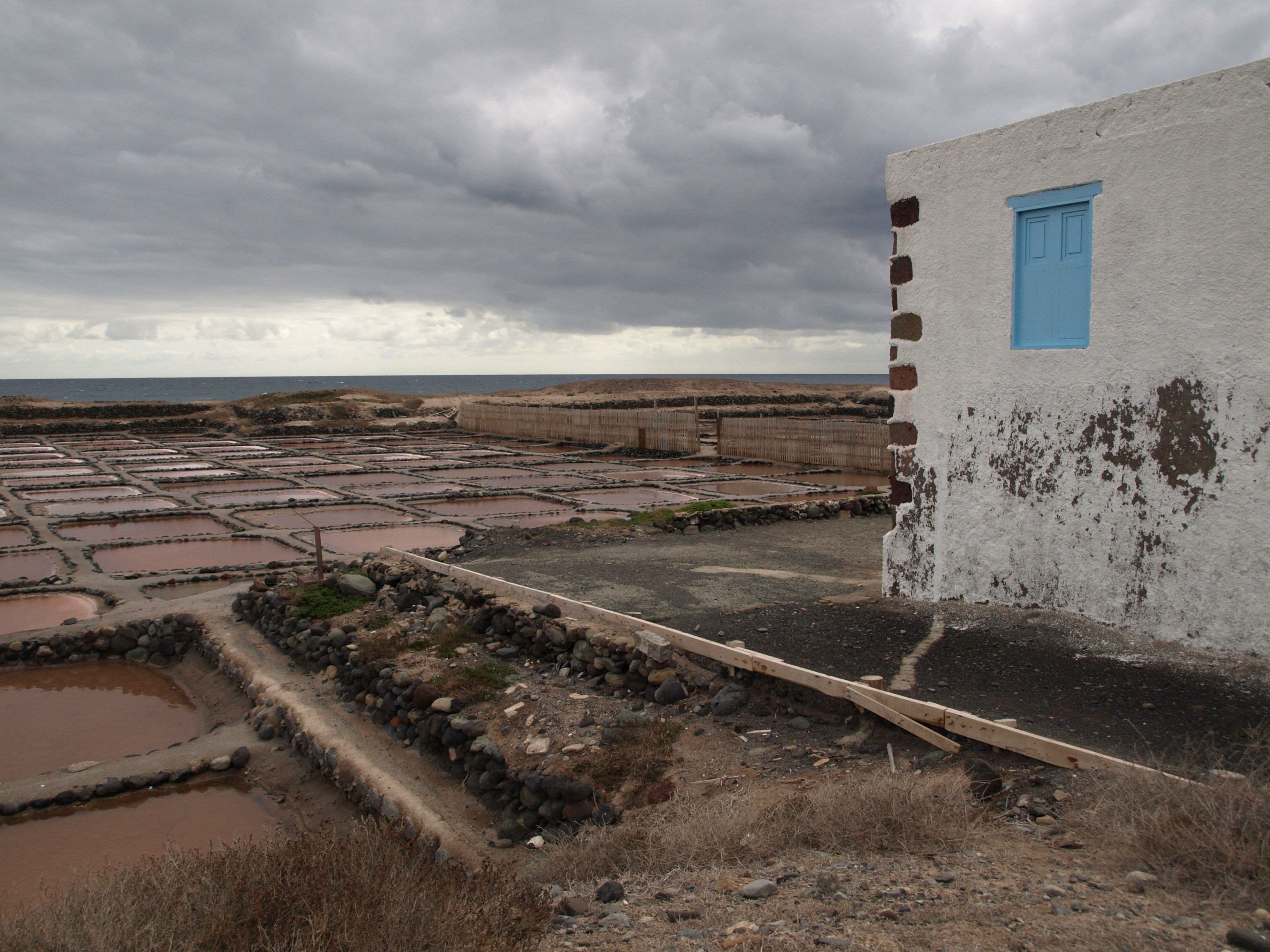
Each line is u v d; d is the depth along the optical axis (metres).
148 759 8.16
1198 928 3.15
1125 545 6.95
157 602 12.47
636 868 4.68
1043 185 7.30
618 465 29.22
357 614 10.38
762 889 3.94
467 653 8.51
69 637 11.15
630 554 11.83
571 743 6.55
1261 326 6.12
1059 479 7.37
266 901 3.96
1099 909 3.36
